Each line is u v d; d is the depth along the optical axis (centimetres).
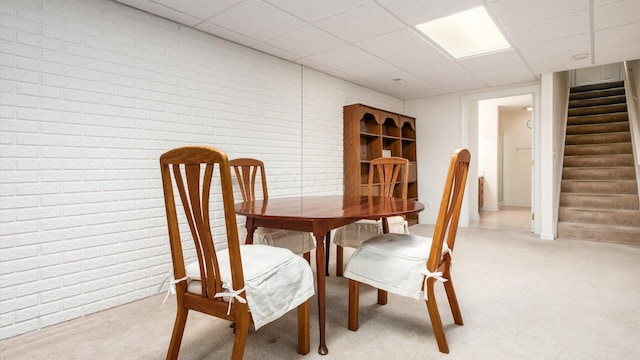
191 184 121
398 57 337
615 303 207
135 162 230
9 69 179
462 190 168
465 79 422
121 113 223
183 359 151
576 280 250
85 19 207
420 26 271
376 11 239
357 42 297
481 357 150
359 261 169
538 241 386
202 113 270
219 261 143
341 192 416
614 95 585
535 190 436
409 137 527
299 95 359
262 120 319
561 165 474
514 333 172
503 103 654
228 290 127
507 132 744
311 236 252
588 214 405
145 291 235
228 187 112
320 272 157
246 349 159
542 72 392
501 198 744
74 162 202
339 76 405
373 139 450
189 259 260
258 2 225
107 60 216
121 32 223
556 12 242
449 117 503
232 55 293
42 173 190
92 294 208
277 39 288
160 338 172
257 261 141
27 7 184
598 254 324
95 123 211
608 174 445
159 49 244
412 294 153
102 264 213
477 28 278
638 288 232
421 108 529
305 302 153
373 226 245
